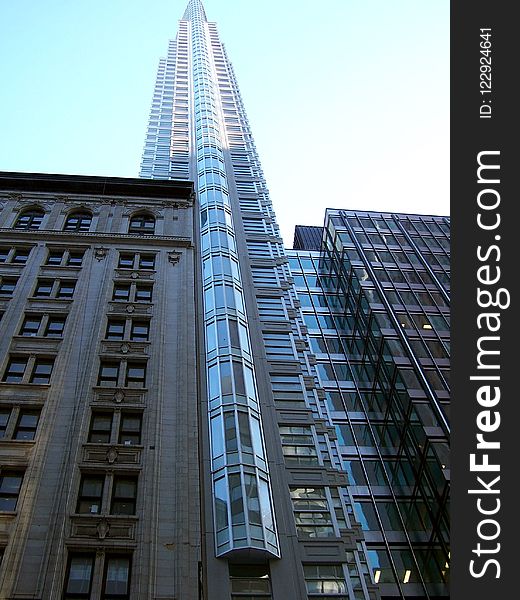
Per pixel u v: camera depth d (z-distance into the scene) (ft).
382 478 131.54
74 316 118.73
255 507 96.89
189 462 92.43
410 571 112.27
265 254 171.32
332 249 202.90
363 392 155.12
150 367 108.78
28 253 139.13
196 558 79.36
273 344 139.44
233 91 312.29
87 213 158.71
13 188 165.48
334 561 95.35
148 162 224.12
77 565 77.82
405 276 175.42
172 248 144.97
